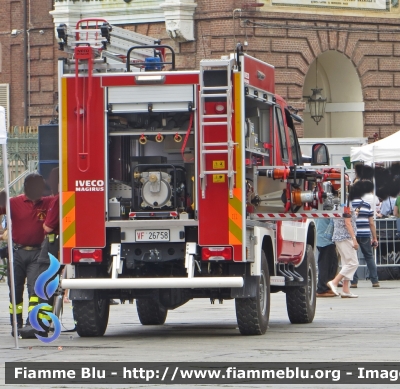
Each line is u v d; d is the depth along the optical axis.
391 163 64.75
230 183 26.80
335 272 45.59
